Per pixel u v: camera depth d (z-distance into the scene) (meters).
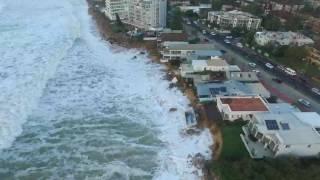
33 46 90.38
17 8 140.75
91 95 65.69
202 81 64.94
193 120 55.84
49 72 74.19
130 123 56.44
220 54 78.38
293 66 77.50
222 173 41.00
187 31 103.62
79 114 58.66
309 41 90.06
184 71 68.88
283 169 40.12
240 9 129.75
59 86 68.50
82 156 47.84
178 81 68.50
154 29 105.25
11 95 62.25
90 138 52.09
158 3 103.81
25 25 111.81
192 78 67.12
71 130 53.97
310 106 59.12
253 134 48.72
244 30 103.12
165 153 48.47
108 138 52.16
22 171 44.47
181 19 114.50
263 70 74.81
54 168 45.25
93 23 121.50
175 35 91.75
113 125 55.78
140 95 66.50
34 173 44.19
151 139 52.03
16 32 102.69
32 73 72.50
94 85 70.00
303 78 71.44
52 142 50.75
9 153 47.62
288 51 81.25
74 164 46.12
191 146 49.62
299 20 114.06
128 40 96.06
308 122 47.62
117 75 75.75
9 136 51.06
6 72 72.00
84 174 44.12
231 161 43.69
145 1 103.88
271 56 83.25
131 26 110.56
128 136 52.81
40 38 98.31
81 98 64.25
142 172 44.53
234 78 66.56
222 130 51.00
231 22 107.56
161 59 80.62
